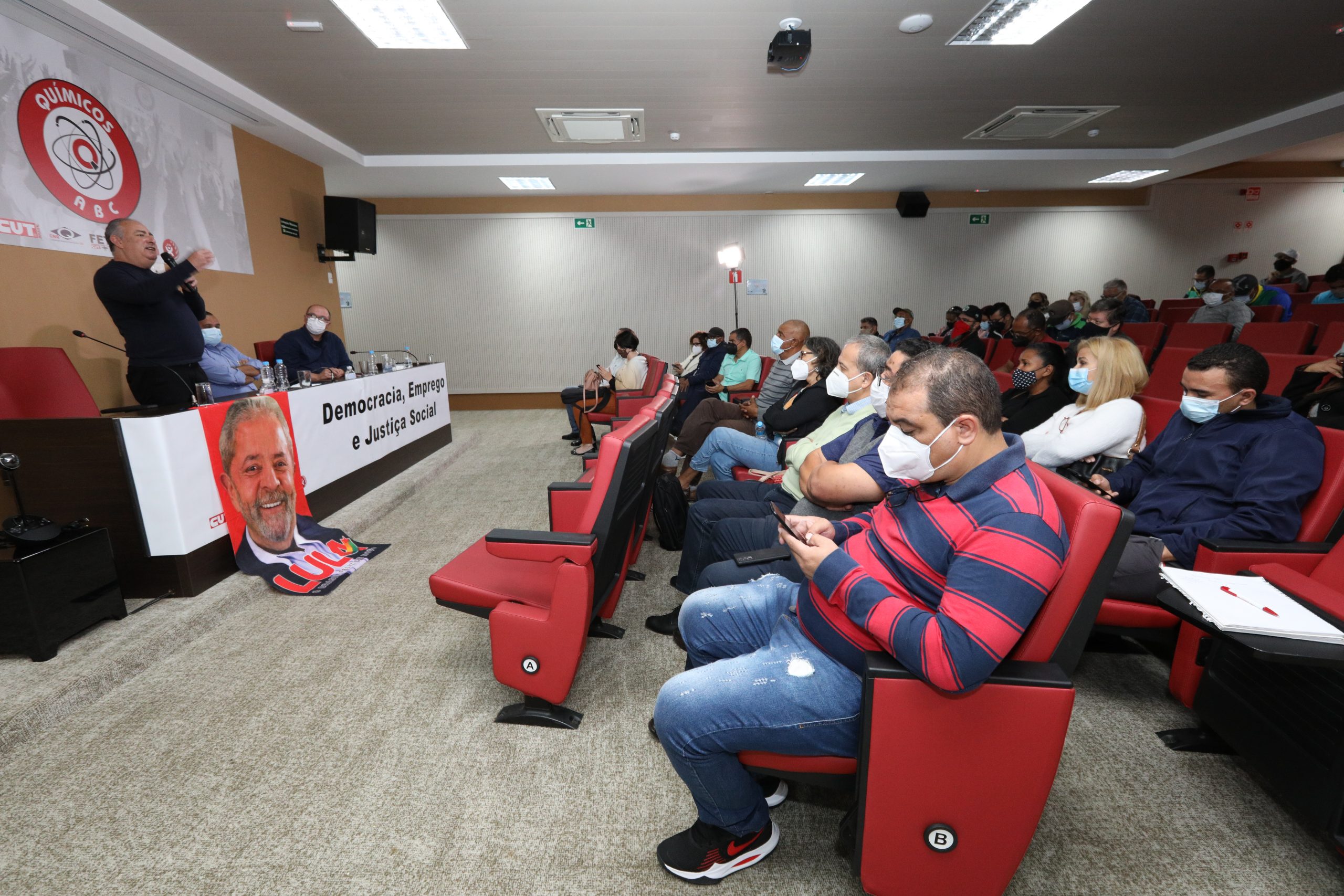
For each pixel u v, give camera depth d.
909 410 1.02
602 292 8.35
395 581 2.79
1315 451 1.63
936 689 0.96
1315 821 1.23
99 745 1.70
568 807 1.47
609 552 1.77
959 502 1.03
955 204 8.40
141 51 3.53
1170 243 8.60
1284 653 1.09
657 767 1.60
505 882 1.27
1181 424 1.95
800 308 8.53
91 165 3.61
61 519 2.32
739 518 2.20
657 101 4.77
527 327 8.38
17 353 2.56
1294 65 4.34
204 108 4.44
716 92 4.61
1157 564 1.68
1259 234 8.60
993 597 0.92
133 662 2.04
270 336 5.33
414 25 3.53
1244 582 1.36
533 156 6.27
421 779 1.57
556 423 7.30
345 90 4.43
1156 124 5.68
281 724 1.79
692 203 8.23
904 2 3.32
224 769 1.61
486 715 1.83
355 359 8.31
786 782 1.52
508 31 3.58
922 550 1.06
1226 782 1.50
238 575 2.64
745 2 3.29
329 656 2.16
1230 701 1.47
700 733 1.12
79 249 3.53
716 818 1.22
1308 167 8.41
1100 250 8.59
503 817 1.44
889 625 0.98
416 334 8.33
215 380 3.90
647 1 3.26
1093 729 1.71
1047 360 2.77
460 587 1.79
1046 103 5.00
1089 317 4.29
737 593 1.48
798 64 3.65
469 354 8.41
